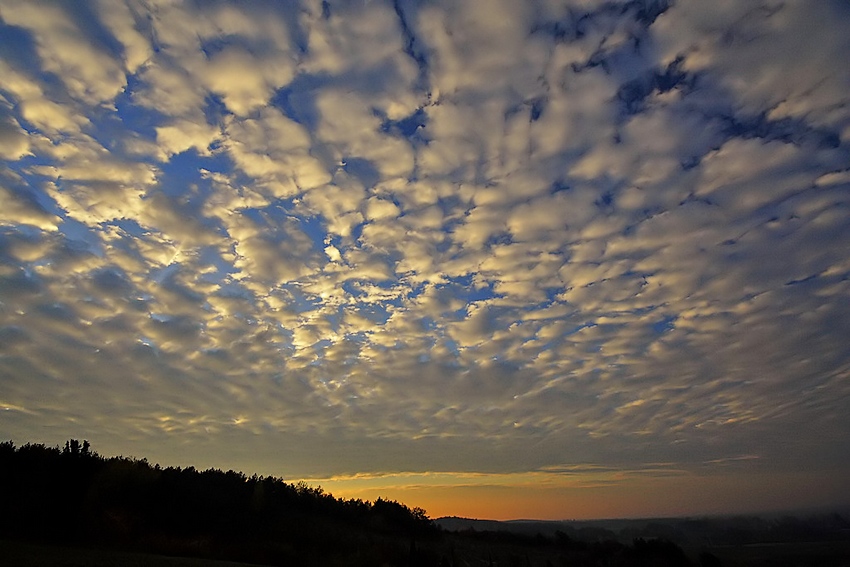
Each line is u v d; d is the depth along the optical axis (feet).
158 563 66.59
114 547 80.38
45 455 97.14
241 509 131.13
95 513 85.20
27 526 73.15
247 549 103.60
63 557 60.23
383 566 122.72
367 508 203.00
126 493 103.81
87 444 85.71
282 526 132.36
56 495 78.23
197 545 93.45
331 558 116.67
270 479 181.16
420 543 177.58
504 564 171.42
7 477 84.12
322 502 188.24
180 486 124.47
